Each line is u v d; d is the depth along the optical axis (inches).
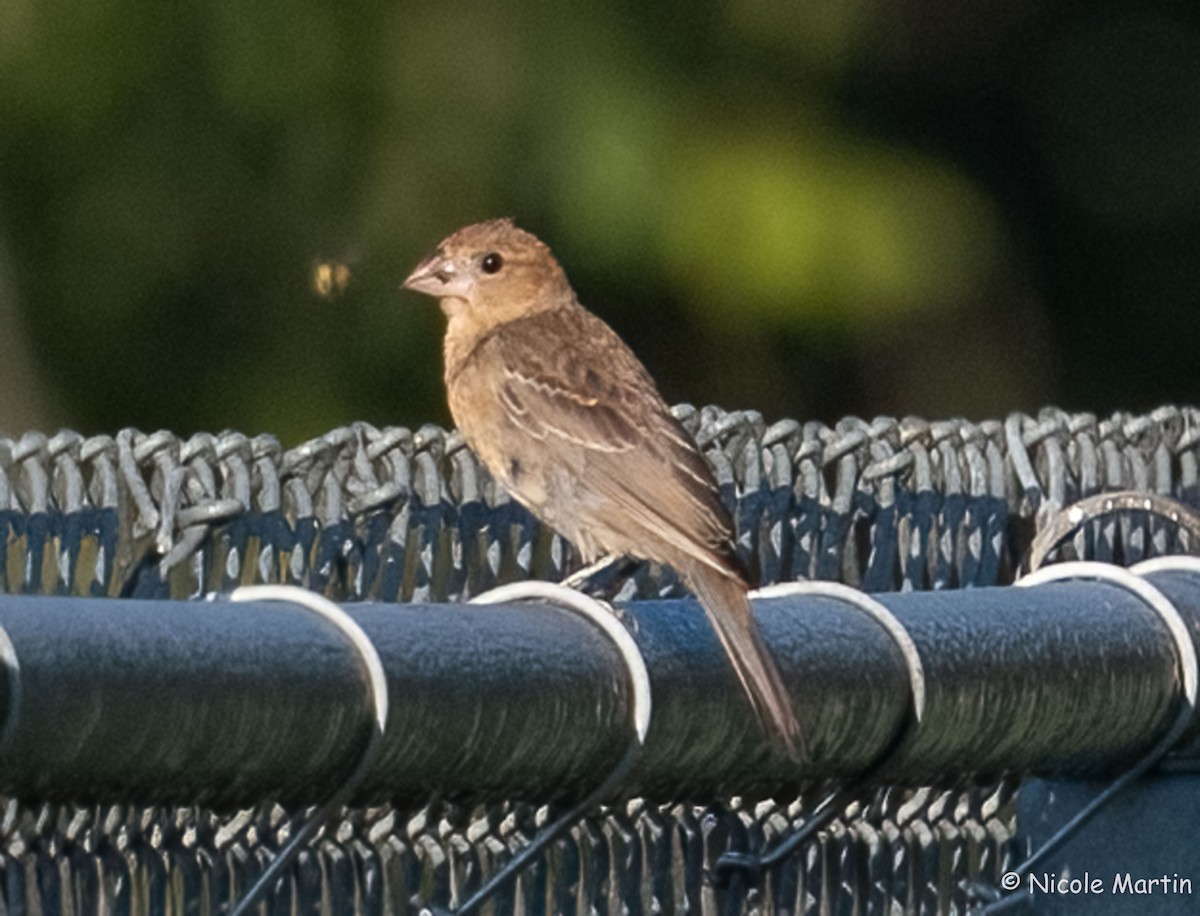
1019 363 899.4
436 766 246.8
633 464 372.5
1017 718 299.9
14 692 207.8
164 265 722.2
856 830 334.6
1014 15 900.6
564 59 731.4
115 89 711.1
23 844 260.8
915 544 372.5
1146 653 316.8
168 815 269.9
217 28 714.8
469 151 722.2
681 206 733.9
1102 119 920.3
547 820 269.1
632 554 374.9
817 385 844.6
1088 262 920.3
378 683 237.5
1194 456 413.1
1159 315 925.2
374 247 724.0
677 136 741.3
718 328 747.4
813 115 757.9
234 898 274.1
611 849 307.0
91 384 726.5
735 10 748.6
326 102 720.3
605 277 732.0
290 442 722.2
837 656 279.9
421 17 722.8
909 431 373.4
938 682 287.7
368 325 724.7
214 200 719.1
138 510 294.7
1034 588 313.9
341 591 316.8
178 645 223.0
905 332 871.1
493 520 346.0
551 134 729.0
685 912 314.3
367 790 249.6
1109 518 397.7
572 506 381.1
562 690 254.2
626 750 261.1
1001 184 906.7
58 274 719.1
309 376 723.4
